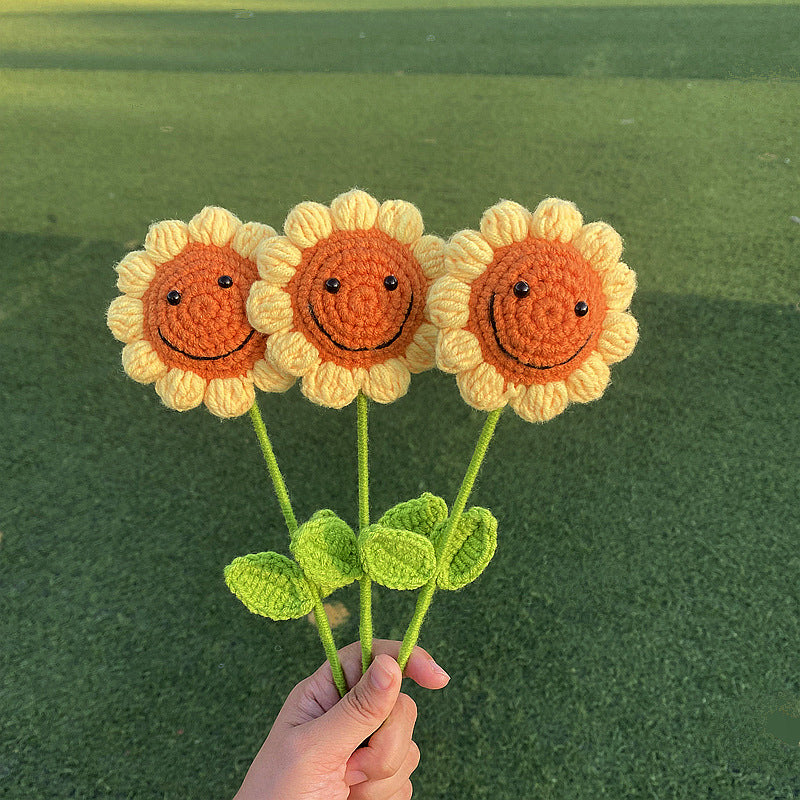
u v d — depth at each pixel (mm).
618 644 708
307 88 2211
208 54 2637
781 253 1226
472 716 666
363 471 424
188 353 366
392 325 362
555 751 641
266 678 699
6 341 1132
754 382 979
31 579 789
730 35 2359
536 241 353
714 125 1723
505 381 360
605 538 799
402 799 559
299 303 358
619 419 941
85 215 1505
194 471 910
